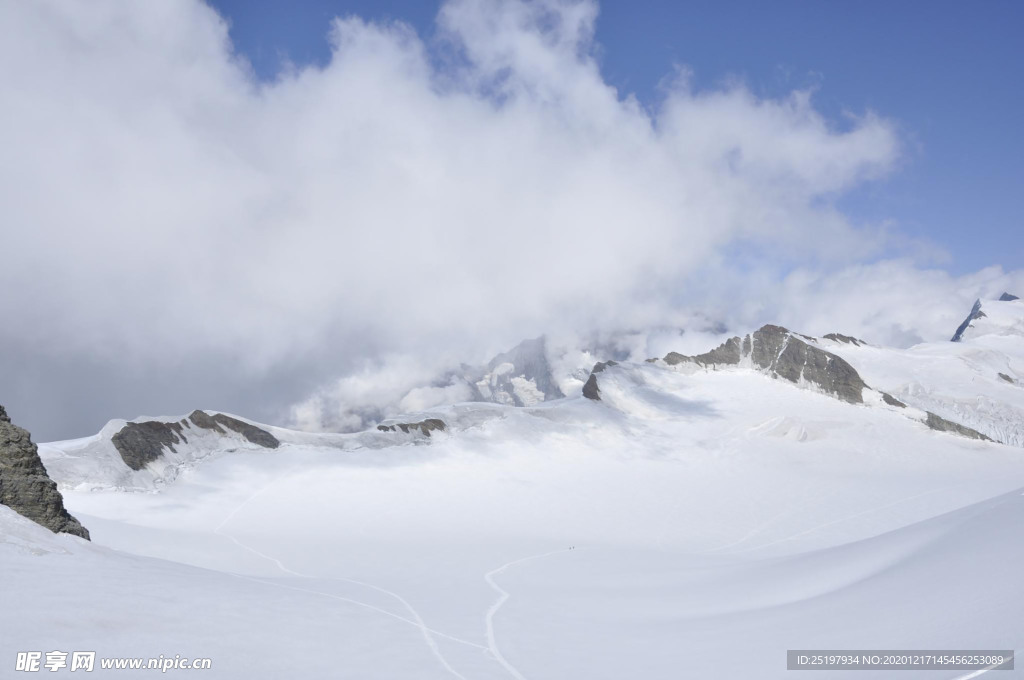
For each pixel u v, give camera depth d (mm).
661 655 20344
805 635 19953
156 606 20000
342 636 20812
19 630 15906
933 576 21406
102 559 25500
